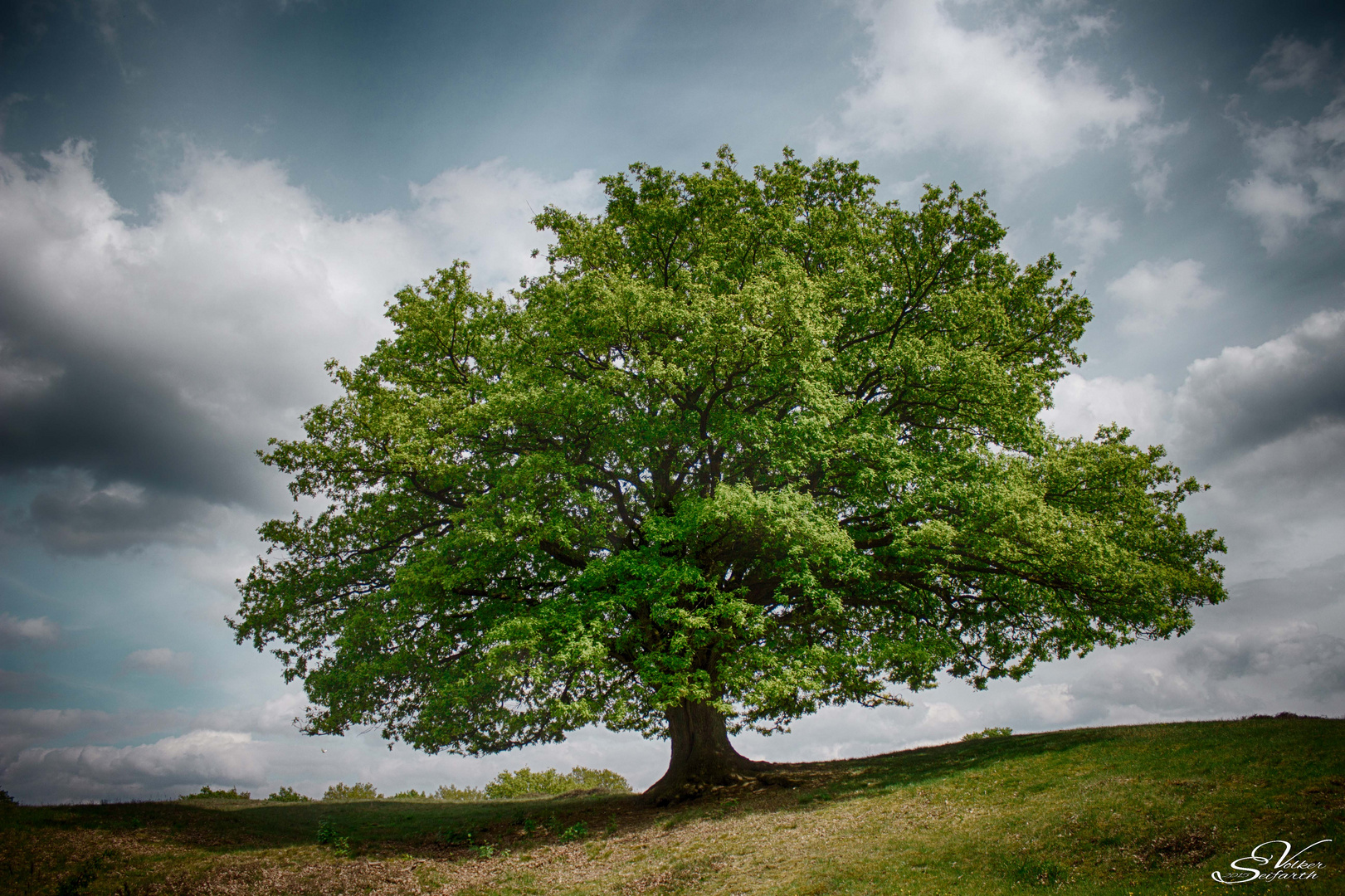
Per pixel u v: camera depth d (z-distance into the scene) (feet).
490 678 63.77
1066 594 72.54
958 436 73.10
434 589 67.21
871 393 79.41
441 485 72.02
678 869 47.47
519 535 67.72
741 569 75.61
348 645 70.54
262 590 76.79
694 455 75.41
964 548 68.08
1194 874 33.47
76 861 53.52
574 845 58.18
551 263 81.56
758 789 69.36
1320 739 49.37
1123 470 71.36
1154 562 70.90
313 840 64.75
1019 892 35.24
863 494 68.85
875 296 78.02
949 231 78.79
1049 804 47.26
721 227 80.12
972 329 76.54
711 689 67.72
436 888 49.24
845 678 75.92
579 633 61.31
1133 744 58.49
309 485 76.43
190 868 53.16
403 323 80.48
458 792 105.81
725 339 63.93
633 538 74.79
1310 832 35.19
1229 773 45.80
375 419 71.10
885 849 44.73
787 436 65.31
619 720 76.28
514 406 65.51
